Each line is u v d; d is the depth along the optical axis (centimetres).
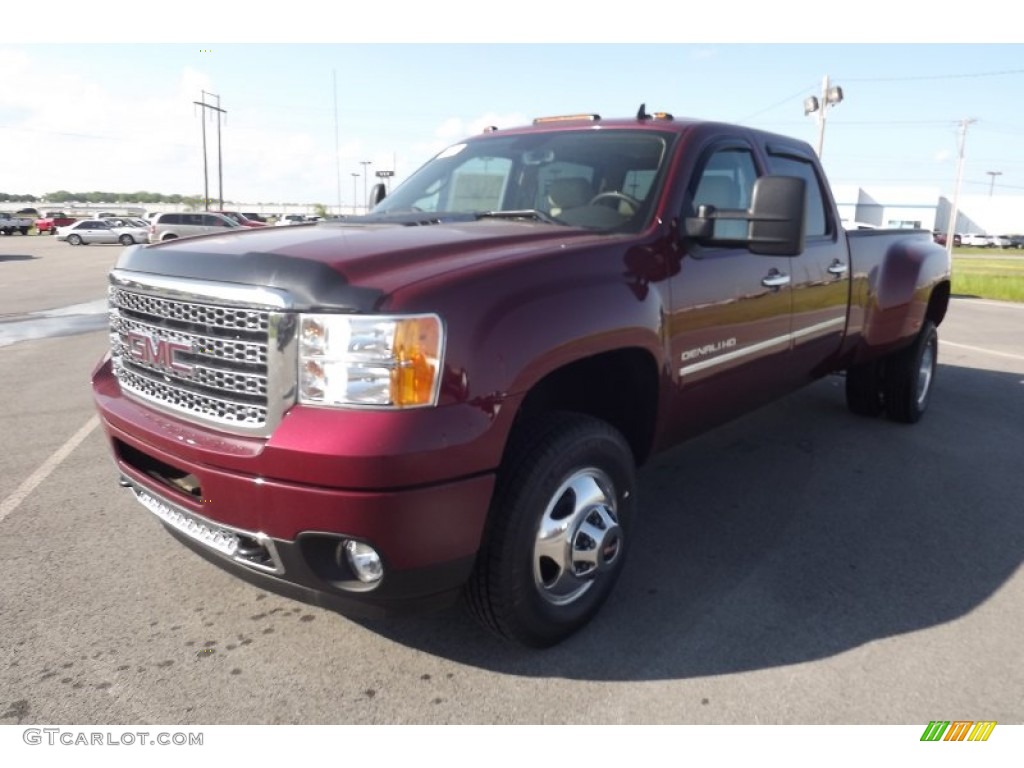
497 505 260
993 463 519
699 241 334
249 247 266
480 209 385
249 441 243
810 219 452
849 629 312
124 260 296
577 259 281
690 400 345
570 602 292
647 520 418
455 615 317
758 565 366
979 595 341
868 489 468
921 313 574
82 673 273
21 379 744
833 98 2598
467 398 236
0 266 2478
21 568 349
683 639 302
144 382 288
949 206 10488
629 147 363
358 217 368
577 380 326
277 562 244
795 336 423
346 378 228
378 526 228
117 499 431
